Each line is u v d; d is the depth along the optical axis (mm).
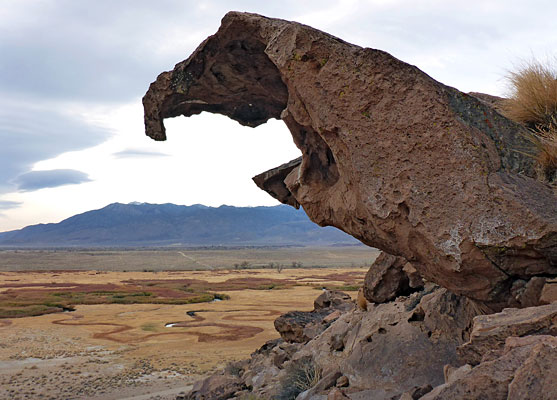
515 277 4945
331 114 5656
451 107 5176
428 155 5109
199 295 71938
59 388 23969
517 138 5469
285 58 5977
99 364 29656
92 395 22625
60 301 64125
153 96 9344
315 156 7199
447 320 7246
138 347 35250
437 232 5031
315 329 12773
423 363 6781
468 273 5055
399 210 5273
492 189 4824
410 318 7945
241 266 164875
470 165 4953
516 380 2832
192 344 36219
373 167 5402
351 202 6121
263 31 6660
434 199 5051
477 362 3953
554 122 5793
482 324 4113
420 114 5160
